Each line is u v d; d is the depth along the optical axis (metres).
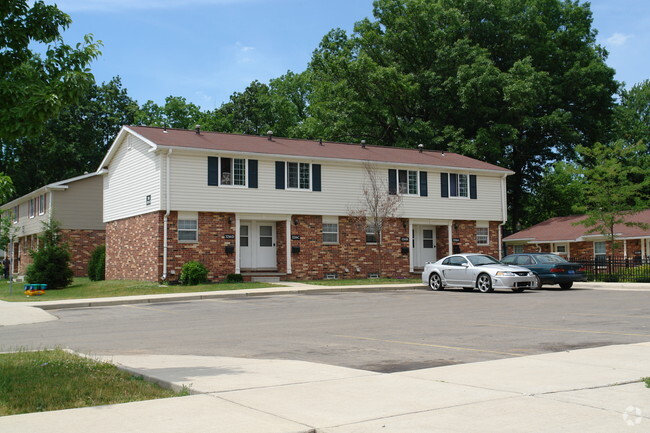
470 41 46.84
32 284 29.12
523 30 49.12
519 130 48.00
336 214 32.31
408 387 7.42
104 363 9.11
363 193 33.12
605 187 34.75
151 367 9.05
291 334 13.07
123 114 61.25
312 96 56.47
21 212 49.34
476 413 6.18
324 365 9.09
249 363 9.37
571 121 48.84
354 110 46.72
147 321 16.47
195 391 7.25
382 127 49.44
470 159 39.38
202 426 5.73
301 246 31.45
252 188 30.23
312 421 5.92
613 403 6.53
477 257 25.81
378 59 49.84
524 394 6.96
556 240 39.97
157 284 27.86
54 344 12.24
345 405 6.56
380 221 31.72
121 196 32.97
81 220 41.28
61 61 9.59
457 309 17.72
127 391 7.29
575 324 13.62
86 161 57.00
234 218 29.91
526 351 10.18
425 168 34.94
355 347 11.01
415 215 34.53
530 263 26.62
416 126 44.88
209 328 14.58
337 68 46.91
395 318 15.75
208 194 29.16
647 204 37.00
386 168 33.88
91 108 58.12
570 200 56.62
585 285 28.12
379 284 28.92
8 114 8.29
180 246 28.61
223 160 29.73
